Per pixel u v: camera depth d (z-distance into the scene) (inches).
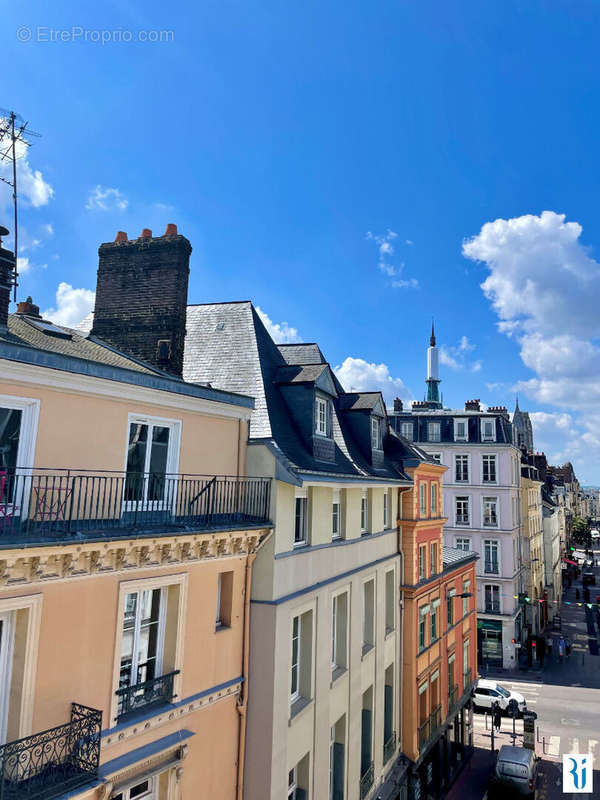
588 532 4505.4
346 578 611.5
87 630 314.2
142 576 350.6
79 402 333.4
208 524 398.6
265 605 456.4
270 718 440.5
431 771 892.6
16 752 260.2
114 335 545.6
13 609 277.9
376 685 702.5
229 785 425.7
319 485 541.3
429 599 920.3
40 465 309.9
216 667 416.5
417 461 855.7
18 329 418.0
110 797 321.4
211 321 679.1
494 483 1713.8
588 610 2442.2
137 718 342.6
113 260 561.0
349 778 601.6
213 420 443.2
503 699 1290.6
